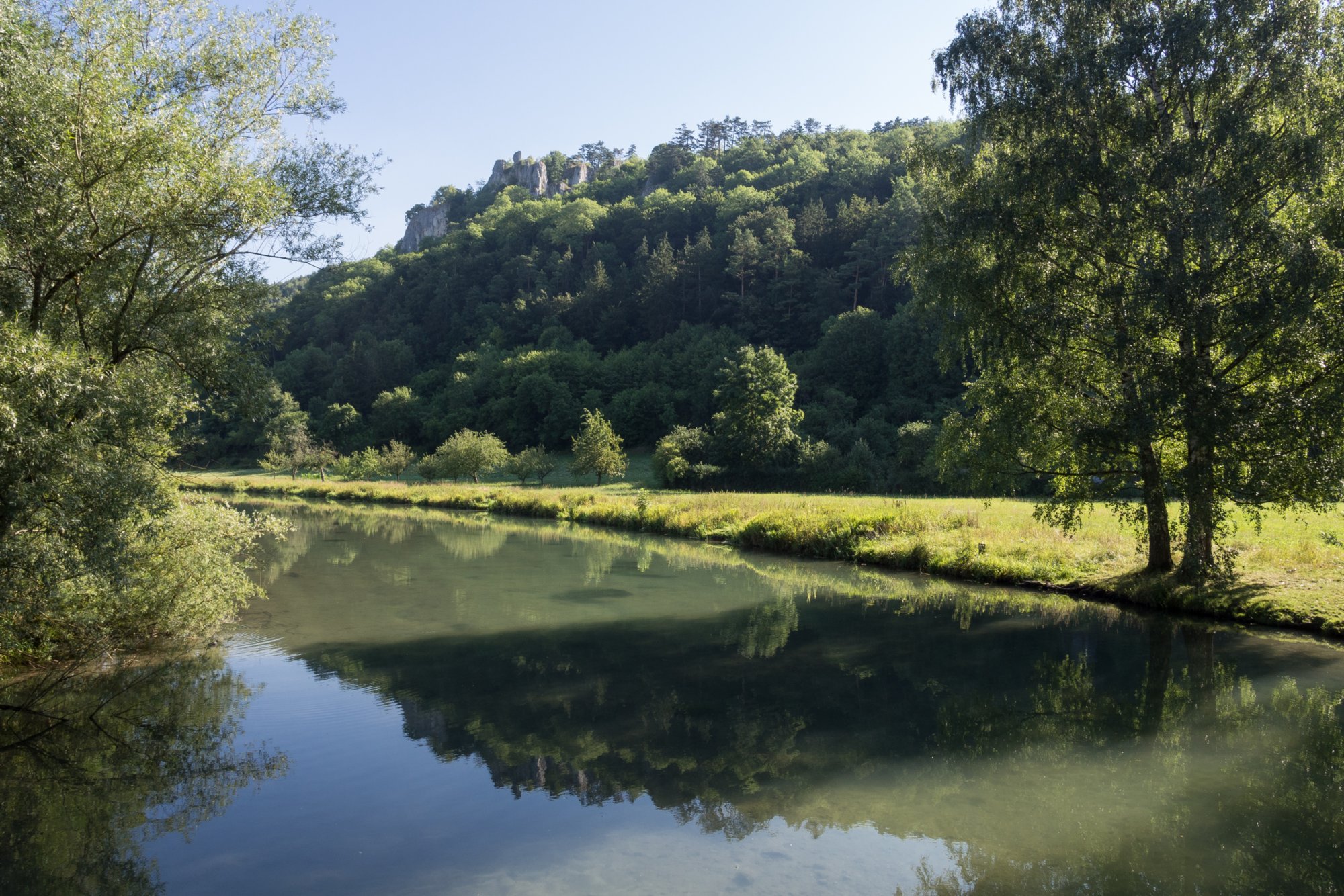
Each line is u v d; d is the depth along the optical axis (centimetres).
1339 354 1480
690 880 655
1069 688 1198
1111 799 813
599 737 1012
